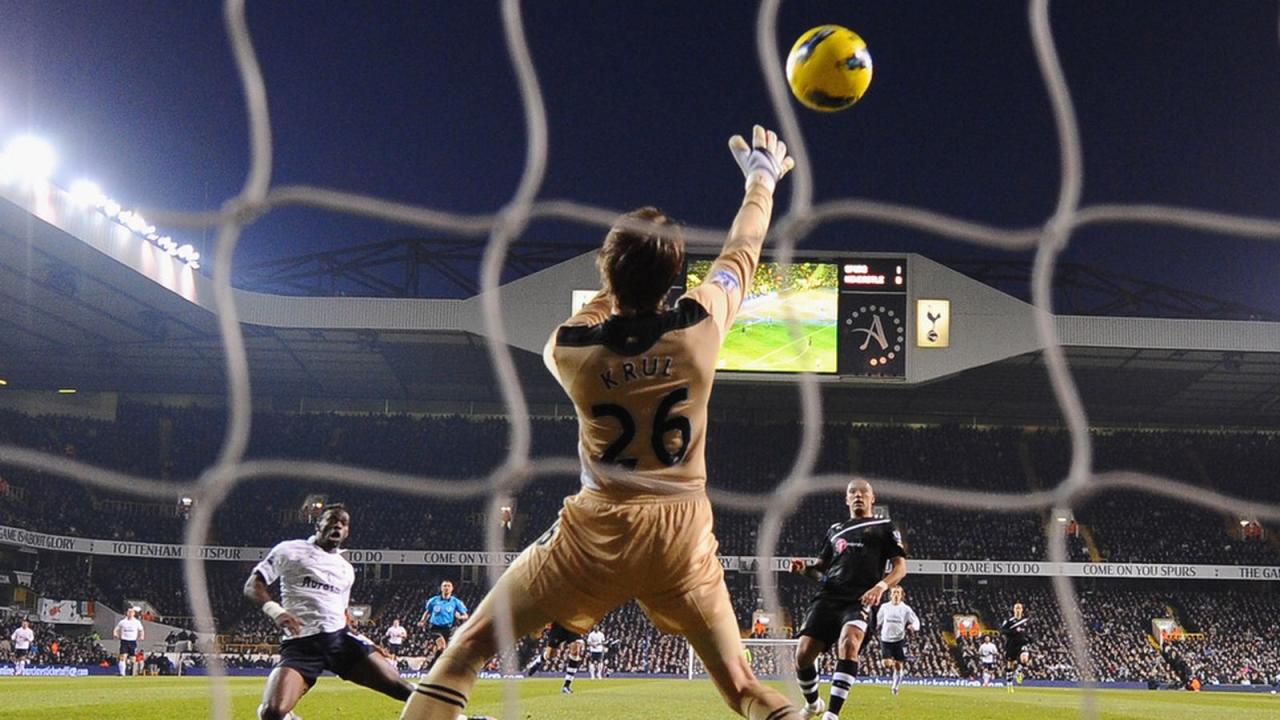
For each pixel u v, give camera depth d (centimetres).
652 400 375
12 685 1959
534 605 382
